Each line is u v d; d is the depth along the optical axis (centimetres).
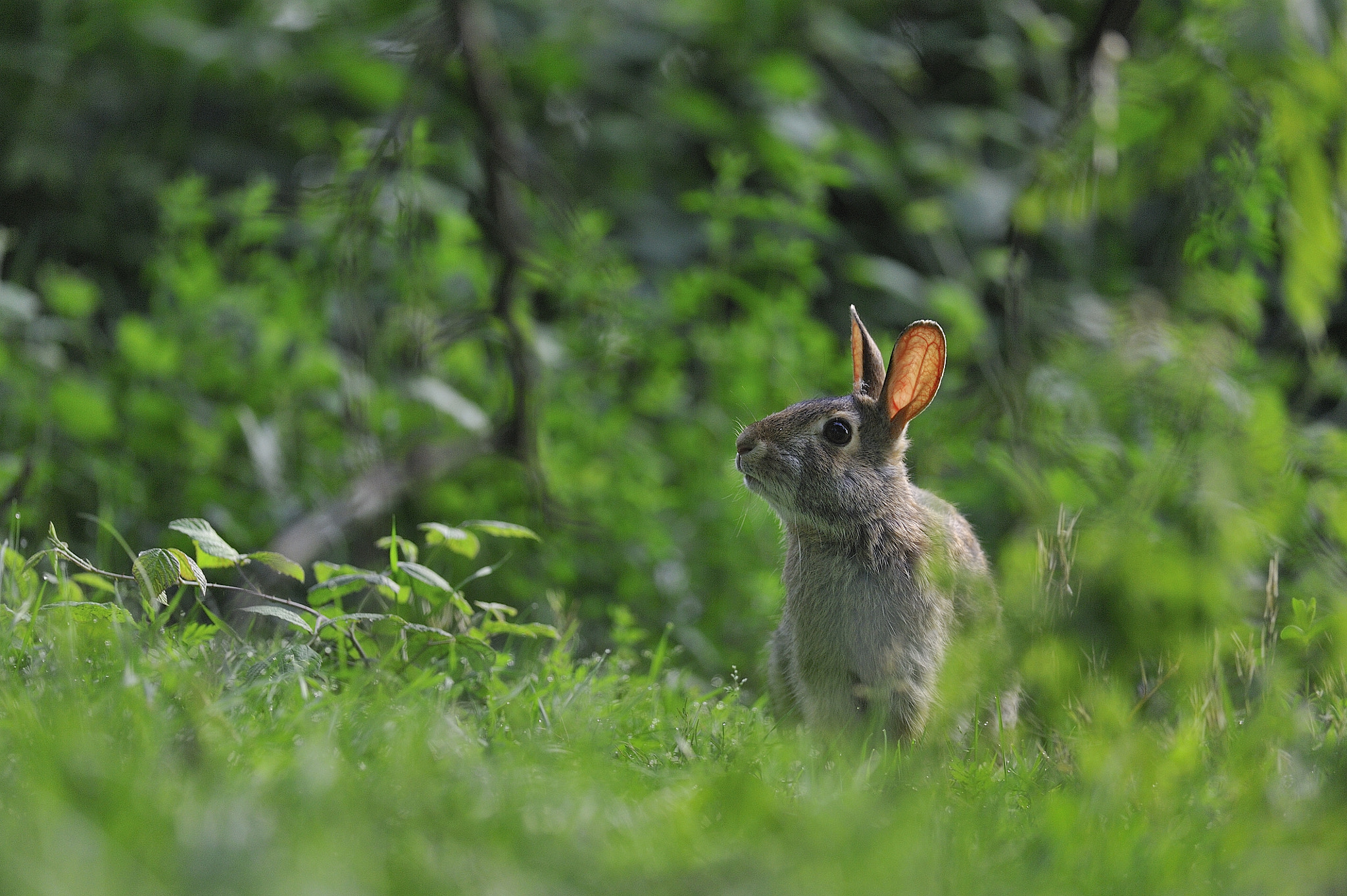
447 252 1139
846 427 746
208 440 1077
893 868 417
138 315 1316
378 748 519
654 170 1529
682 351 1250
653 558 1066
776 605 1013
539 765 539
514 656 820
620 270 1194
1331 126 823
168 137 1477
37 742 446
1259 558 802
